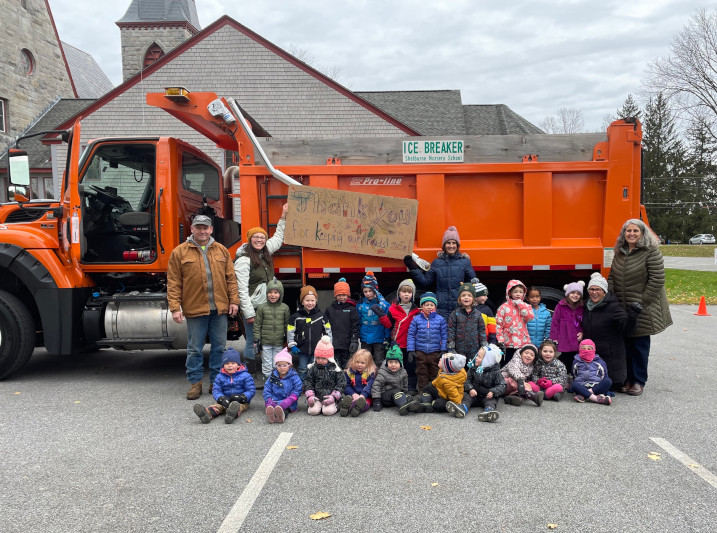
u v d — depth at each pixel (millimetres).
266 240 5668
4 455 3760
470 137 5715
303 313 5410
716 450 3818
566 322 5375
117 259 6105
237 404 4547
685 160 60938
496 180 5777
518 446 3924
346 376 5086
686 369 6469
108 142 5980
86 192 6039
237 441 4062
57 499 3074
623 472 3436
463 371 4801
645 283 5250
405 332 5457
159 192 5906
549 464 3574
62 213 5895
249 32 16641
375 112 16750
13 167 5816
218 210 7230
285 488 3205
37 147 19125
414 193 5812
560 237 5789
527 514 2879
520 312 5496
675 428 4305
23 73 20734
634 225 5262
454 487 3219
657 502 3014
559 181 5746
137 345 5812
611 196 5688
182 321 5363
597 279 5203
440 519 2824
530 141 5711
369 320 5609
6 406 4980
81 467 3545
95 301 5938
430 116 20484
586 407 4945
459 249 5777
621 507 2957
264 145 5836
